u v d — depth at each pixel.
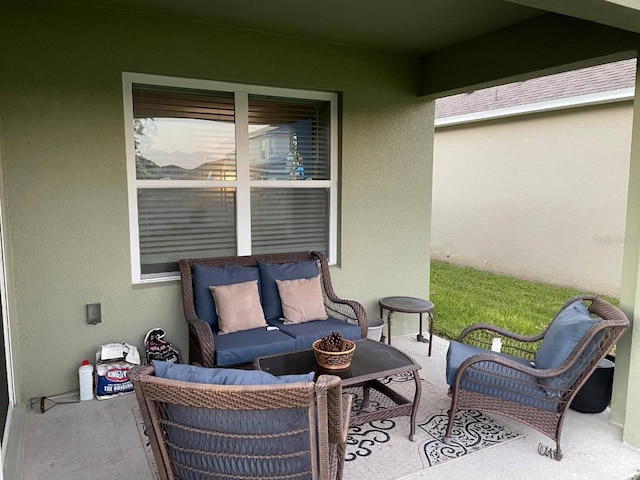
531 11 3.27
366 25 3.56
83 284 3.28
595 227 6.75
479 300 6.20
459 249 8.98
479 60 3.86
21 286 3.08
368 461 2.50
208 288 3.46
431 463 2.49
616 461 2.54
